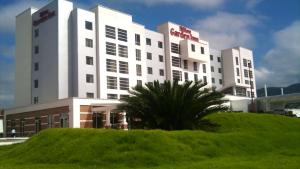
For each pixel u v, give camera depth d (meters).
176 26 72.44
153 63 67.50
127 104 25.27
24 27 62.88
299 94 62.66
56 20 55.78
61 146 19.23
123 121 44.25
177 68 70.81
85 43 55.62
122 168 16.05
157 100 24.31
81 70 54.50
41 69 58.03
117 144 18.39
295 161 16.05
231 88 87.00
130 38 61.56
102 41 57.03
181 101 24.27
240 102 65.56
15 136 55.72
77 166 16.56
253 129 29.72
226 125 30.02
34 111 52.38
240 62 90.75
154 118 24.64
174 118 24.88
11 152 21.69
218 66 88.38
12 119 57.50
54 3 56.59
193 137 20.05
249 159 17.36
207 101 24.92
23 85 61.41
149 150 17.84
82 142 19.03
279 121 33.47
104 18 57.91
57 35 55.06
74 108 45.28
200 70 75.88
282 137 23.69
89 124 46.41
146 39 67.12
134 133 19.11
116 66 58.47
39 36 59.44
